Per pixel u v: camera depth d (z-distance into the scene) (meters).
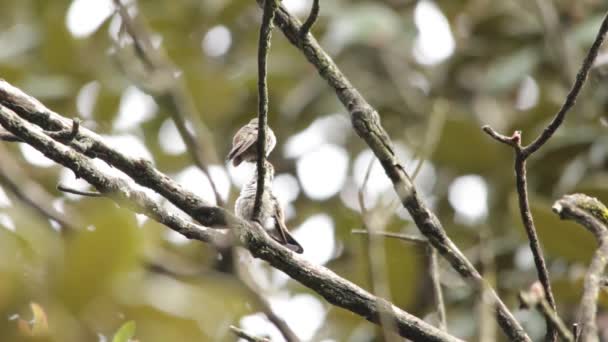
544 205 9.14
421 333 6.81
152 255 7.61
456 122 12.32
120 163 6.42
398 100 14.80
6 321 5.19
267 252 6.75
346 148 14.88
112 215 5.33
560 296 9.73
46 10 14.40
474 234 12.40
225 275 7.26
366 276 8.55
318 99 14.79
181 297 6.18
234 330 6.46
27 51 14.53
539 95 14.08
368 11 14.47
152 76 8.70
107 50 13.77
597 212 6.82
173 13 15.07
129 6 12.06
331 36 14.25
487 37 15.38
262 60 6.23
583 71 6.25
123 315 5.55
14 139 6.37
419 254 9.98
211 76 13.98
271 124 14.92
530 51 14.16
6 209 6.98
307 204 14.44
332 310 10.76
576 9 14.59
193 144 7.73
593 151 12.08
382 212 7.48
